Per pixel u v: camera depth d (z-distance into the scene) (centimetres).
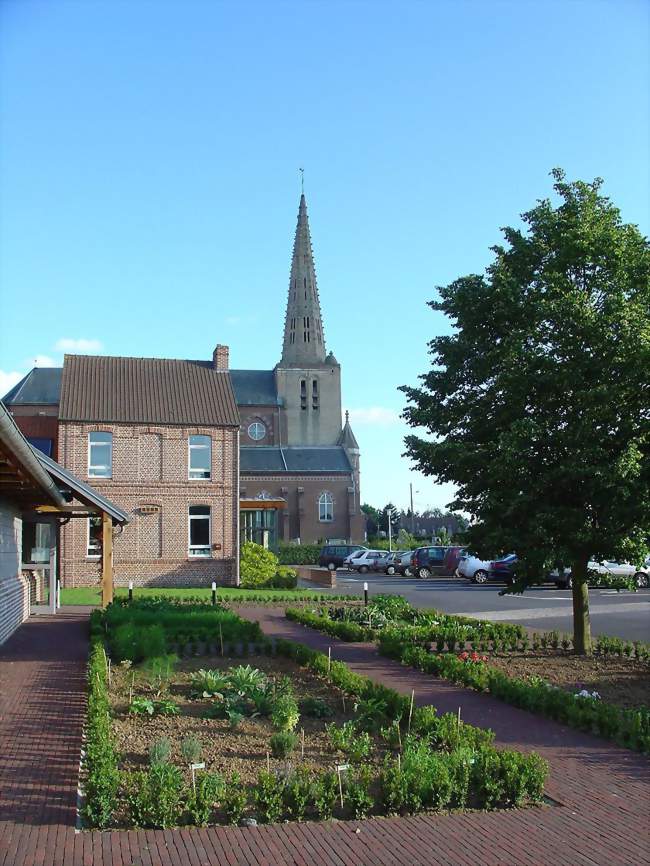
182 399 3766
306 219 9212
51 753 877
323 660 1343
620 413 1398
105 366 3859
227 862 603
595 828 687
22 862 593
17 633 1936
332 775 735
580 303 1415
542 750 930
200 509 3672
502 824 693
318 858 614
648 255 1438
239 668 1184
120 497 3572
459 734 873
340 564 6122
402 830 676
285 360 8825
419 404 1614
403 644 1588
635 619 2319
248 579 3597
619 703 1166
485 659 1500
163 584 3572
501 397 1503
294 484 7762
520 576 1482
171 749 883
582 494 1432
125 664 1389
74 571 3481
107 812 672
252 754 877
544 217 1546
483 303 1545
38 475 1435
